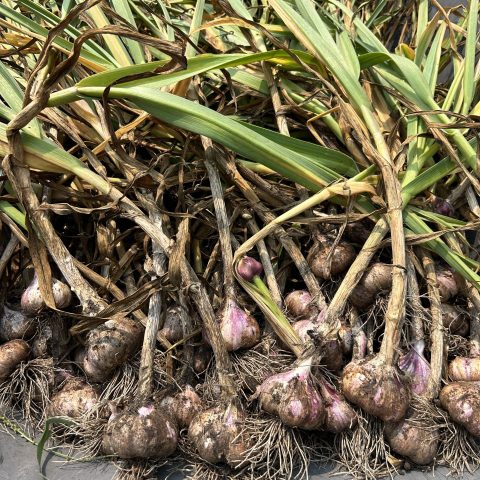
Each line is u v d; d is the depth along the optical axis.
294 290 0.52
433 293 0.48
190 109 0.42
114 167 0.53
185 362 0.45
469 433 0.43
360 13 0.70
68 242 0.55
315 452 0.43
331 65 0.50
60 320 0.47
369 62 0.55
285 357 0.45
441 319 0.47
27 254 0.53
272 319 0.45
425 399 0.43
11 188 0.49
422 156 0.51
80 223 0.53
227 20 0.48
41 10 0.52
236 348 0.45
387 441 0.42
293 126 0.57
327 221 0.47
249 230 0.53
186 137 0.49
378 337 0.48
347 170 0.50
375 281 0.45
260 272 0.47
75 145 0.55
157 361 0.45
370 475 0.41
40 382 0.47
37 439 0.44
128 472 0.40
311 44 0.52
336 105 0.53
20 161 0.42
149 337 0.42
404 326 0.46
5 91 0.46
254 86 0.56
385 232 0.46
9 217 0.50
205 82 0.57
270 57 0.47
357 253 0.50
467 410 0.42
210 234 0.53
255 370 0.44
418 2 0.68
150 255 0.52
